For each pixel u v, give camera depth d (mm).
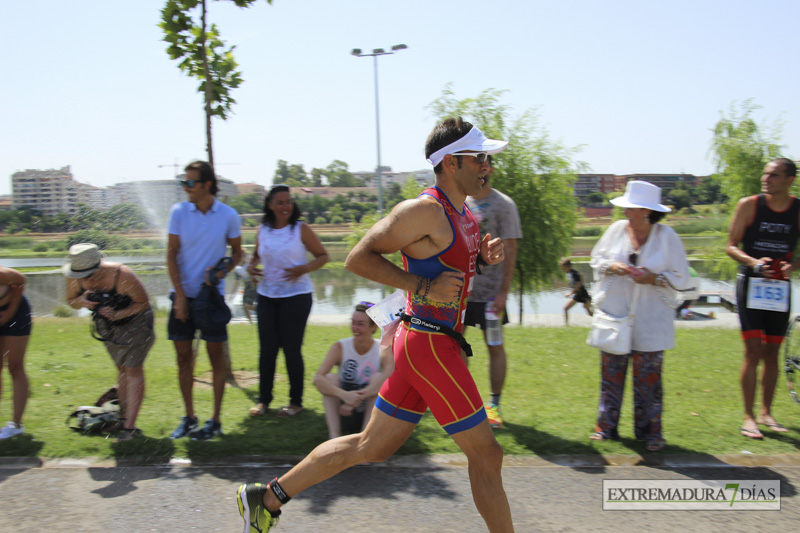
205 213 4602
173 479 3756
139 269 5824
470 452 2660
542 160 14492
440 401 2635
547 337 9188
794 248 4711
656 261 4199
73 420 4754
